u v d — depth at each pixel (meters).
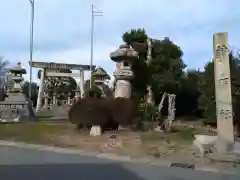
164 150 15.23
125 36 33.28
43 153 14.98
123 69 21.41
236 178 10.71
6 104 26.27
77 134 18.95
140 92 27.22
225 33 14.77
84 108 18.80
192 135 19.33
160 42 35.31
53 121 26.80
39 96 51.38
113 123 19.50
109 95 22.75
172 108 22.19
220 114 14.65
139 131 19.61
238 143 14.57
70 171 11.27
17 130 20.98
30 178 10.11
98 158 13.95
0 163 12.52
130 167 12.19
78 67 51.53
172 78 33.28
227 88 14.66
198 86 35.34
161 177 10.61
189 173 11.33
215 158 13.44
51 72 51.62
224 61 14.75
